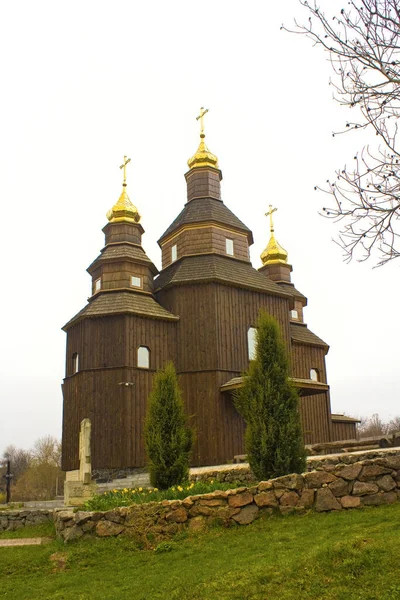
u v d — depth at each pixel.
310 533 10.16
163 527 11.83
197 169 32.88
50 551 11.87
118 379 25.95
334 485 11.47
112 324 26.88
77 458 25.66
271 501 11.70
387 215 8.06
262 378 14.29
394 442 18.33
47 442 87.12
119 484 23.27
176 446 15.82
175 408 16.30
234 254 31.02
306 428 33.25
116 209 30.59
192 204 31.95
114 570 10.38
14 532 15.45
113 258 28.88
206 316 28.03
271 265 40.44
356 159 8.56
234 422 26.95
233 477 16.47
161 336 27.70
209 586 8.37
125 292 28.19
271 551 9.48
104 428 25.41
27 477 74.75
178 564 9.99
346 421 36.31
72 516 12.67
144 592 8.79
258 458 13.72
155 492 14.12
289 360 14.70
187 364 27.53
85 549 11.55
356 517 10.54
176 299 28.52
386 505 10.99
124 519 12.11
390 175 8.02
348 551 8.34
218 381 26.98
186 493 13.19
